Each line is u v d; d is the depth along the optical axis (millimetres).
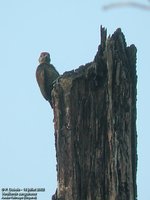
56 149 12953
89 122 12617
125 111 12430
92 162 12484
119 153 12305
